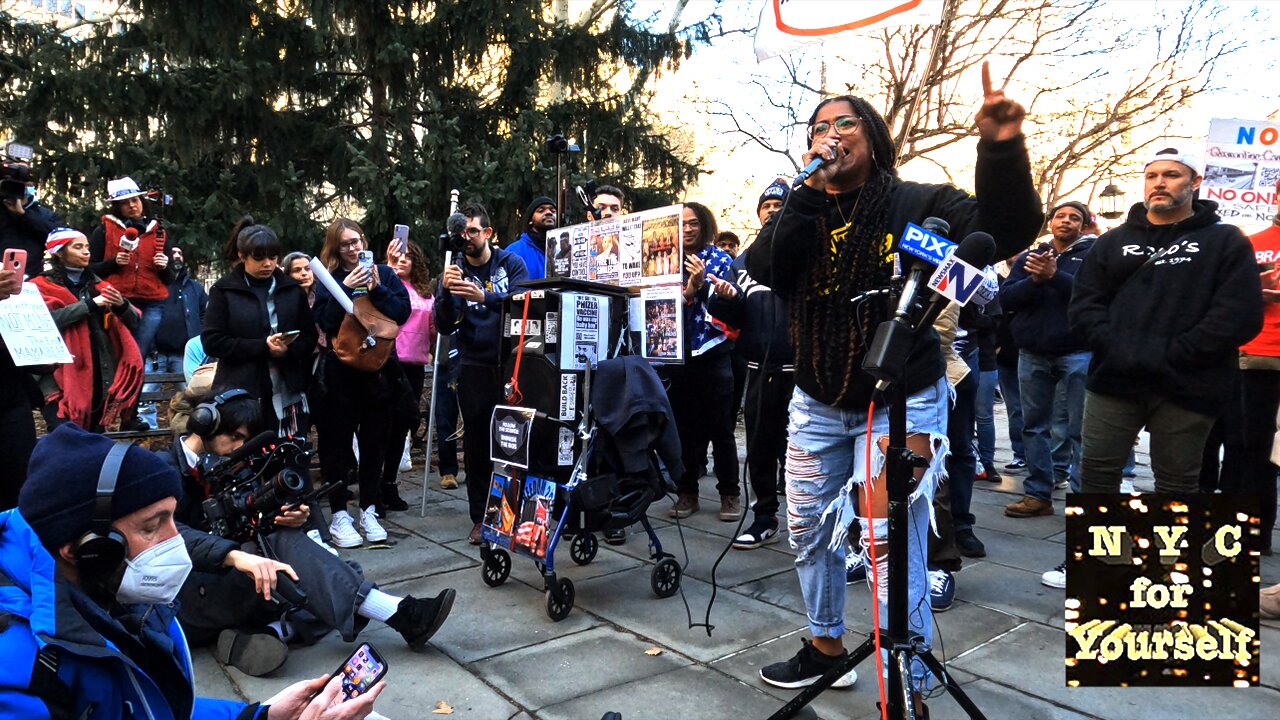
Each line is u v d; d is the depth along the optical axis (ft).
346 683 6.03
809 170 7.47
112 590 5.13
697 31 34.99
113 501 4.94
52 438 4.97
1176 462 10.57
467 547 14.92
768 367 14.23
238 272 14.79
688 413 16.85
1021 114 5.83
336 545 14.75
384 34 29.91
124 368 15.51
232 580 9.88
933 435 7.92
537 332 12.59
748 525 16.38
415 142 31.50
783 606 11.85
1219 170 14.11
